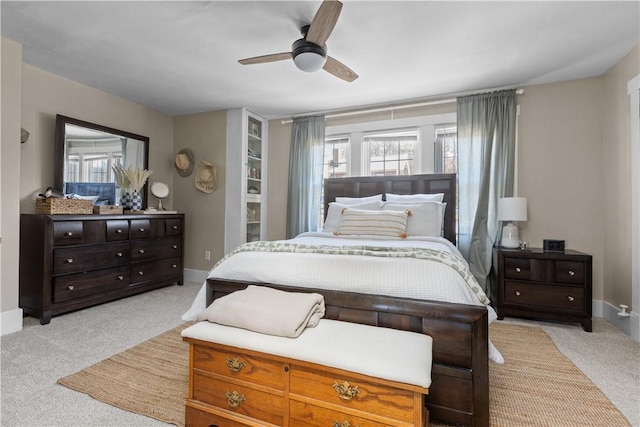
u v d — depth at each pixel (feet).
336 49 8.36
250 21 7.17
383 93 11.51
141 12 6.88
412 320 4.94
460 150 11.28
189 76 10.26
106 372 6.27
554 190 10.52
